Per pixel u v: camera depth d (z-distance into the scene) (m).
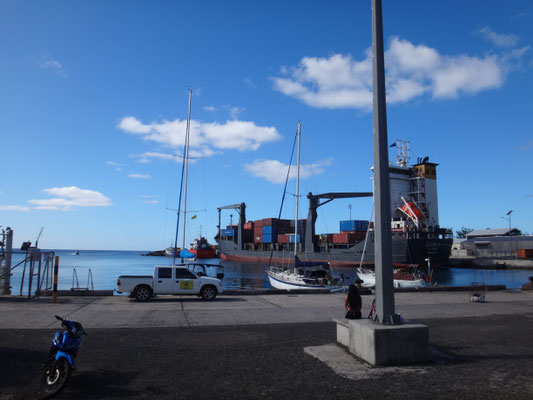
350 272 59.09
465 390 5.55
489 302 17.36
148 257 194.50
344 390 5.56
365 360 7.10
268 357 7.42
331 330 10.34
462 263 79.56
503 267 72.62
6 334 9.30
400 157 73.56
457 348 8.27
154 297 18.16
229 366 6.80
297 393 5.45
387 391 5.51
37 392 5.48
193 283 17.22
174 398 5.24
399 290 21.91
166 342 8.72
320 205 73.31
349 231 70.12
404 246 60.03
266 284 48.16
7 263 18.83
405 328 6.97
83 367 6.69
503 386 5.73
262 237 87.62
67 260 147.75
